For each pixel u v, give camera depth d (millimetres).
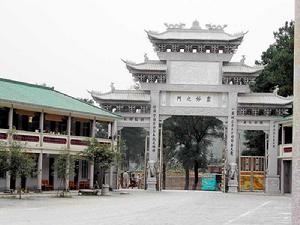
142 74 73875
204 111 73125
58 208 38531
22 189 55375
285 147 70000
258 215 37344
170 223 29719
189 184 107188
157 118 73188
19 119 59719
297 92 16109
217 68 73438
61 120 65625
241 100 72438
